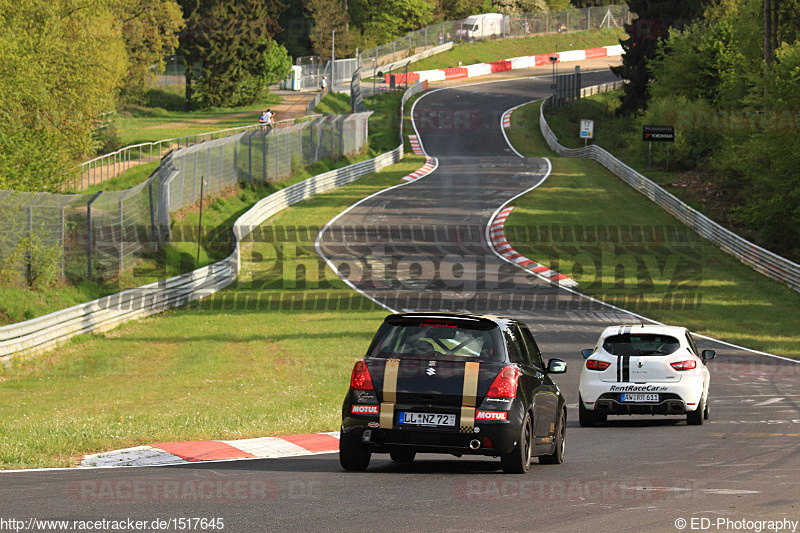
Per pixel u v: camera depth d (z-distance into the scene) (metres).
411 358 34.78
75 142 163.12
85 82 162.75
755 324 123.50
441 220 194.88
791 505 28.84
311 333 108.75
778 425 56.47
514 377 34.53
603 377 58.94
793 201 175.12
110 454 38.28
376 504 28.08
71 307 103.44
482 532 24.34
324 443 45.19
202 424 49.09
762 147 175.62
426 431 33.94
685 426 58.31
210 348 99.06
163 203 151.88
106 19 195.62
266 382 78.81
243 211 193.50
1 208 110.88
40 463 35.47
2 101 132.50
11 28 145.00
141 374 84.75
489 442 33.78
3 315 101.25
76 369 87.38
